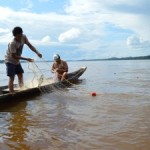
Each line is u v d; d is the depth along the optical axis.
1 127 3.09
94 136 2.72
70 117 3.46
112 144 2.51
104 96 5.04
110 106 4.06
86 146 2.48
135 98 4.71
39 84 5.63
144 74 11.03
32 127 3.07
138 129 2.90
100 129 2.93
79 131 2.89
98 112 3.70
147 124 3.06
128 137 2.67
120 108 3.90
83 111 3.79
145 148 2.40
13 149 2.44
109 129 2.92
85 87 6.59
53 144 2.54
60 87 6.41
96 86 6.78
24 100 4.80
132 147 2.43
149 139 2.60
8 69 4.61
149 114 3.49
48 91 5.77
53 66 7.17
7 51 4.62
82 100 4.68
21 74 5.05
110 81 8.13
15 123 3.25
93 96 5.09
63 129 2.97
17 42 4.59
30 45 4.96
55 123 3.21
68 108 4.01
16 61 4.66
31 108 4.09
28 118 3.47
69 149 2.42
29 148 2.46
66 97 5.04
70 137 2.71
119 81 8.05
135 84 7.07
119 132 2.82
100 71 14.26
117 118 3.35
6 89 5.38
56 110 3.90
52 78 7.28
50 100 4.76
